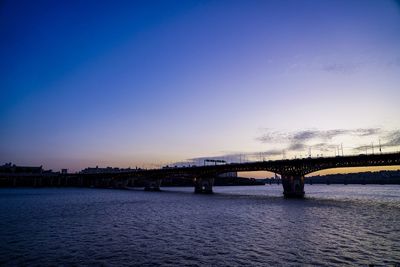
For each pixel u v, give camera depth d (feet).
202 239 145.18
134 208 306.35
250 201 401.70
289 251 121.70
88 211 277.23
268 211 271.49
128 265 103.91
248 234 157.99
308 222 200.75
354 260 108.17
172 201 408.05
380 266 101.14
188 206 328.49
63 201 409.28
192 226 185.78
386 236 151.94
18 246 132.26
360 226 183.62
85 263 106.42
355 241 139.85
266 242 138.21
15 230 173.47
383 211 269.64
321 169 436.35
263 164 500.74
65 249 126.41
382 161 368.48
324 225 187.52
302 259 109.91
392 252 119.55
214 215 242.99
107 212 268.21
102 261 108.78
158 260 109.81
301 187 470.39
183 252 120.67
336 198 462.19
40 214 253.44
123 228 179.01
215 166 603.26
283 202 380.78
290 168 470.80
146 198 478.59
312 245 131.95
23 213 261.65
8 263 106.73
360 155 382.01
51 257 114.01
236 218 223.10
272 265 102.94
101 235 156.87
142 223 199.31
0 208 308.40
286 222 201.26
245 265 103.14
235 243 136.36
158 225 190.39
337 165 409.90
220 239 145.18
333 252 119.65
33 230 173.06
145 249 125.90
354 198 463.83
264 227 180.65
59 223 200.34
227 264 104.42
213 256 114.62
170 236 153.17
